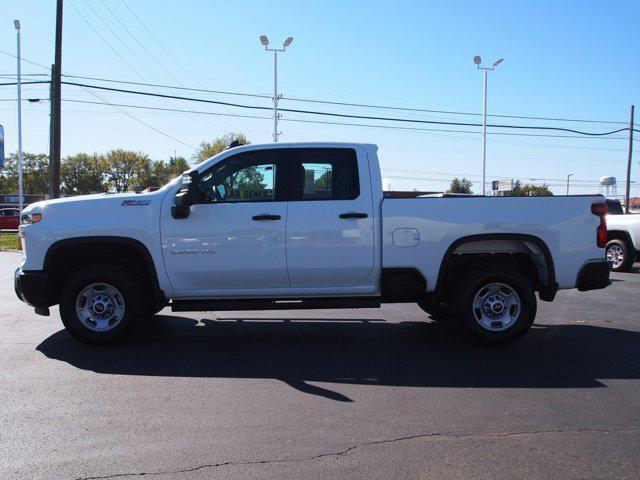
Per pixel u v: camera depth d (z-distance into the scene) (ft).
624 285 38.50
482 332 20.30
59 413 13.84
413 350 20.24
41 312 20.35
